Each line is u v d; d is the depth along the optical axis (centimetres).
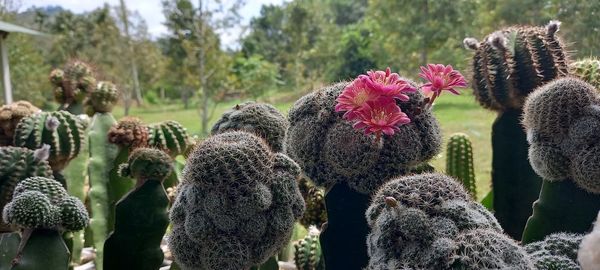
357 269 40
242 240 37
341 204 40
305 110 41
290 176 38
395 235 30
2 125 63
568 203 39
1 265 45
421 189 31
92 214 64
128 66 430
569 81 38
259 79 354
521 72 46
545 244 35
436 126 41
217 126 48
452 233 29
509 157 47
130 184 61
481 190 108
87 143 69
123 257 42
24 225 36
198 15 321
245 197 36
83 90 75
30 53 329
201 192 37
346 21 630
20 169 45
